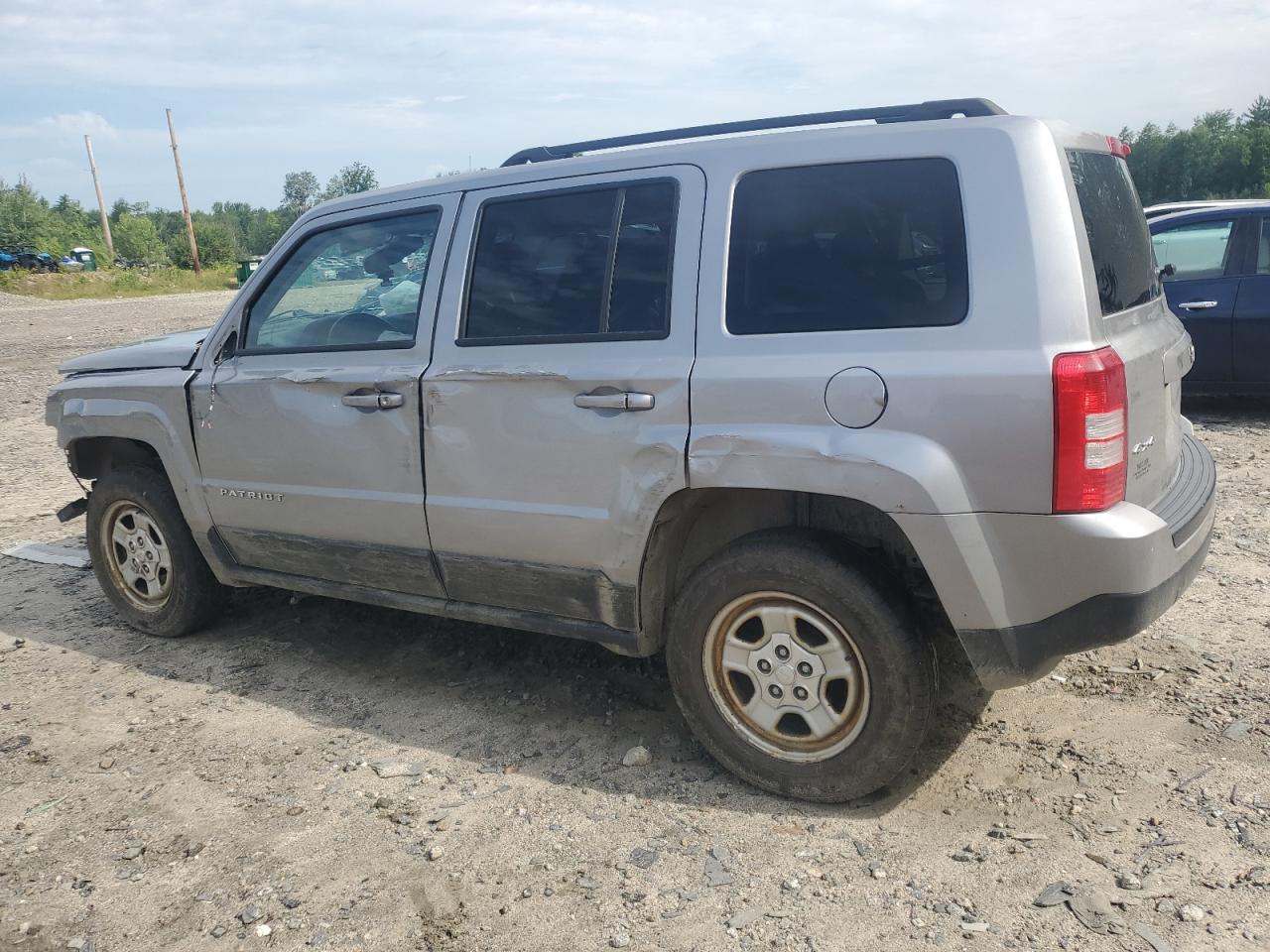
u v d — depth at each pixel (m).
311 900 2.87
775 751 3.25
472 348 3.64
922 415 2.85
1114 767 3.30
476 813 3.28
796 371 3.01
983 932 2.60
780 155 3.18
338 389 3.92
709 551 3.54
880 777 3.10
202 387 4.37
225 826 3.26
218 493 4.41
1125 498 2.89
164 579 4.86
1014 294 2.79
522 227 3.63
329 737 3.84
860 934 2.62
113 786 3.54
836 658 3.09
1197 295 8.07
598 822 3.19
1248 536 5.38
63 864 3.10
